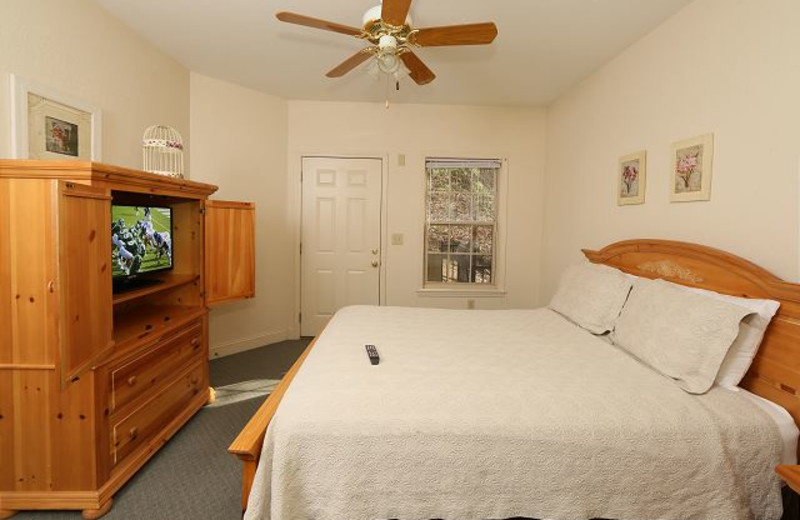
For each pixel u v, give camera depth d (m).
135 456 1.98
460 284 4.46
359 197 4.27
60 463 1.71
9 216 1.58
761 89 1.78
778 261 1.71
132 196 2.51
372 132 4.20
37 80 2.02
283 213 4.18
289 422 1.33
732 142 1.93
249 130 3.84
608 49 2.83
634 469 1.31
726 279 1.85
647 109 2.58
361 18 2.51
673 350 1.70
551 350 2.01
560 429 1.32
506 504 1.32
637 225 2.69
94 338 1.64
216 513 1.76
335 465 1.30
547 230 4.19
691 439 1.33
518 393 1.50
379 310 2.83
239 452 1.26
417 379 1.61
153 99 2.98
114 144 2.59
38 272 1.61
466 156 4.25
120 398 1.88
